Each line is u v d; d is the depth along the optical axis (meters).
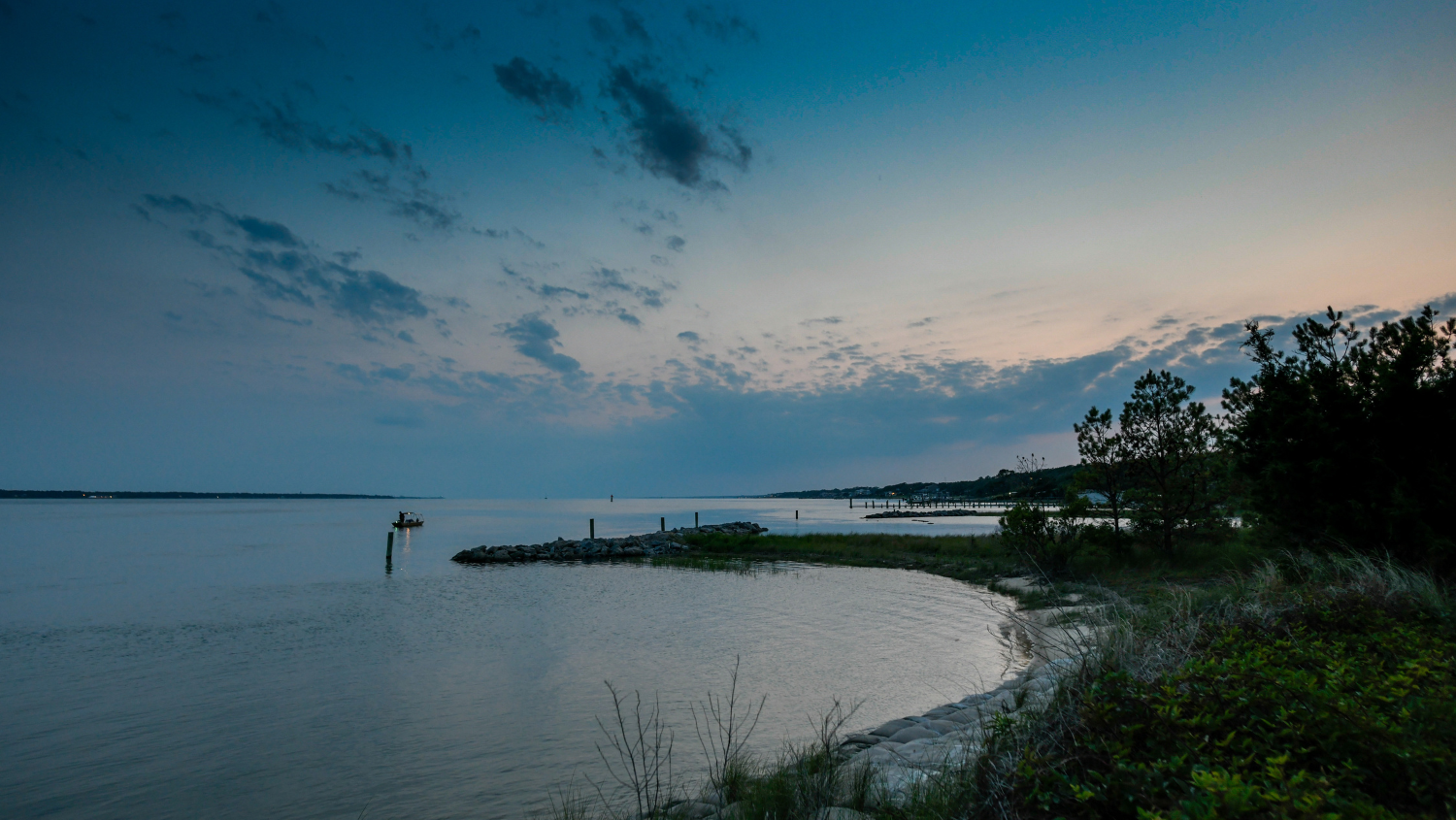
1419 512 9.32
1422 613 6.96
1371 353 11.43
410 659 14.54
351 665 14.12
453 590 25.89
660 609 20.48
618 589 25.67
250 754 9.19
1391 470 10.18
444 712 10.81
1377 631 6.53
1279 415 11.61
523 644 15.75
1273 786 3.44
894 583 24.77
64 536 60.03
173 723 10.56
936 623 16.78
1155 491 19.70
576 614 19.92
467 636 16.92
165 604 22.75
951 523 76.19
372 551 45.44
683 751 8.64
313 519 103.12
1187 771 3.81
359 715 10.77
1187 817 3.12
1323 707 4.12
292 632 17.75
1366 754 3.74
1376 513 9.95
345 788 8.03
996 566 25.44
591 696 11.43
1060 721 5.00
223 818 7.41
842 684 11.55
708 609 20.23
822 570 30.34
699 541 42.84
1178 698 4.61
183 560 38.53
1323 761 3.72
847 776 5.95
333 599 23.81
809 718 9.74
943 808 4.47
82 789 8.21
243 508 183.12
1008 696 8.61
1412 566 9.18
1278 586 8.95
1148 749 4.20
